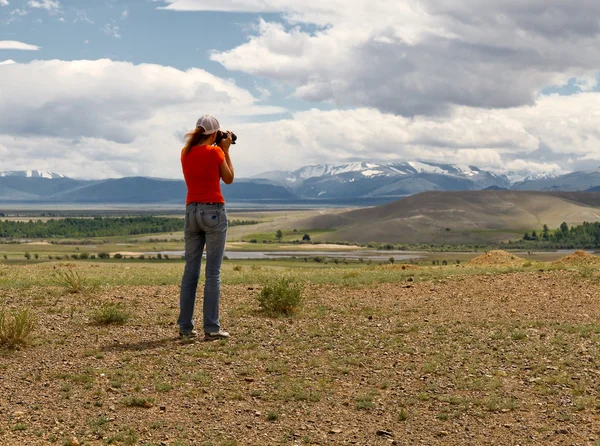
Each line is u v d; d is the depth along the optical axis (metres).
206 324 9.26
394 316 11.20
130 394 6.83
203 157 8.91
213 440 5.68
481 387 7.12
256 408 6.50
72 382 7.20
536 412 6.38
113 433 5.78
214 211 9.09
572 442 5.62
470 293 13.82
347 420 6.21
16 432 5.74
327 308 12.00
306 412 6.41
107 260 195.75
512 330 9.89
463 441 5.70
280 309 11.32
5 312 10.59
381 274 18.02
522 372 7.66
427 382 7.33
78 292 13.26
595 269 16.84
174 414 6.30
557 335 9.49
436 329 10.01
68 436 5.69
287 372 7.70
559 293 13.44
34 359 8.05
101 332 9.55
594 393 6.85
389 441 5.70
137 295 13.08
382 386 7.17
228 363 8.05
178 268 25.94
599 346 8.75
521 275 16.27
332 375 7.59
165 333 9.59
